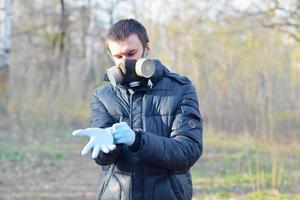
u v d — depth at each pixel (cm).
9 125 1488
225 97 1282
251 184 745
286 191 691
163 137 239
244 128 1180
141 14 1678
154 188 248
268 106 1025
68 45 2523
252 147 985
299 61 1248
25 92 1709
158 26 1522
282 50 1119
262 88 1041
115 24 249
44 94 1683
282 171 771
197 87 1363
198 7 1530
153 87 252
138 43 246
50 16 2547
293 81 1144
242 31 1241
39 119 1591
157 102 251
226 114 1271
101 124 257
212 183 773
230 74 1268
